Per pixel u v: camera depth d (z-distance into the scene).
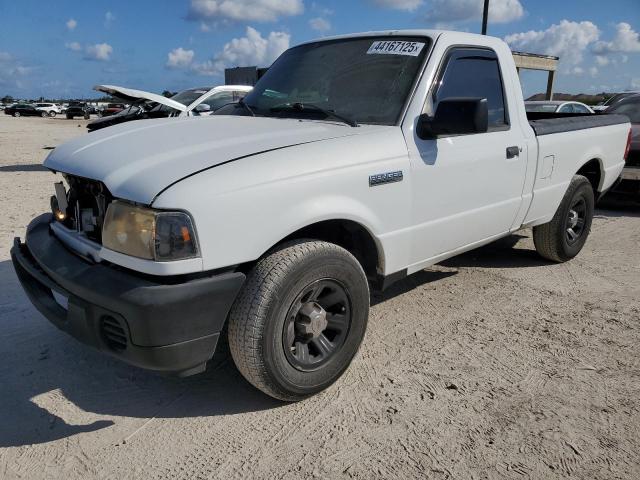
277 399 2.91
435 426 2.77
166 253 2.38
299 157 2.80
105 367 3.34
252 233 2.59
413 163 3.30
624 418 2.84
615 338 3.76
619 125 5.71
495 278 4.96
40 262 2.89
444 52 3.63
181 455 2.57
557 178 4.73
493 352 3.55
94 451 2.60
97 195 2.75
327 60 3.91
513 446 2.62
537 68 18.41
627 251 5.91
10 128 29.86
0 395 3.03
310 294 2.87
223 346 3.58
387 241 3.25
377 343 3.67
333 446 2.62
